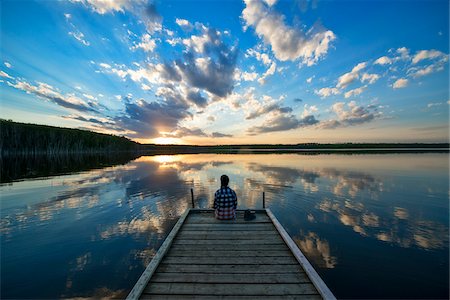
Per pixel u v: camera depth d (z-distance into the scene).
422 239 8.50
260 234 7.58
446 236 8.77
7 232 9.41
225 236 7.42
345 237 8.70
